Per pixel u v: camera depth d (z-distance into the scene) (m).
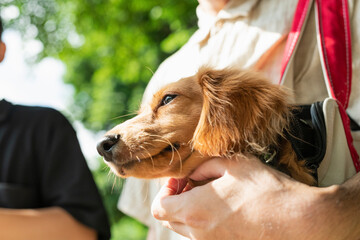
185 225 0.46
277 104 0.48
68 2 2.71
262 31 0.63
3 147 0.58
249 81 0.49
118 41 2.58
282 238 0.41
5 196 0.56
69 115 3.72
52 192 0.58
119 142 0.49
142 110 0.56
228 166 0.46
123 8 2.45
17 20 3.10
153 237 0.73
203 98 0.51
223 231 0.43
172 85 0.52
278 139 0.49
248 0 0.65
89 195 0.58
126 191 0.77
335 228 0.40
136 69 2.48
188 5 2.04
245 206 0.42
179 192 0.51
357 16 0.58
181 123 0.50
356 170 0.50
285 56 0.59
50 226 0.54
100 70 2.76
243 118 0.47
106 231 0.58
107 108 3.07
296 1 0.63
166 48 1.95
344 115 0.50
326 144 0.48
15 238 0.52
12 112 0.60
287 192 0.42
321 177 0.49
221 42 0.67
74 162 0.60
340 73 0.56
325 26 0.57
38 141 0.59
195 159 0.49
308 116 0.50
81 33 2.87
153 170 0.49
